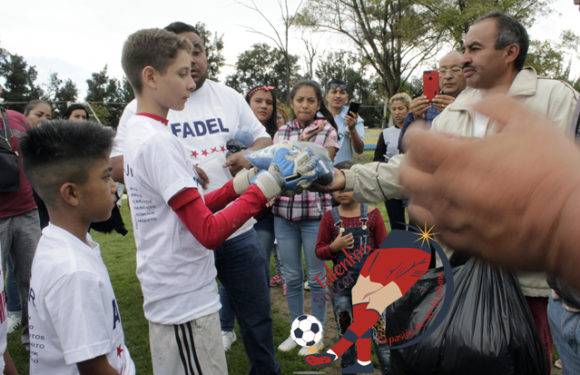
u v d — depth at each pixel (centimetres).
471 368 131
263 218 333
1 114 325
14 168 315
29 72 4631
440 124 190
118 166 224
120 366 161
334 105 479
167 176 162
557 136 26
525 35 191
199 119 236
